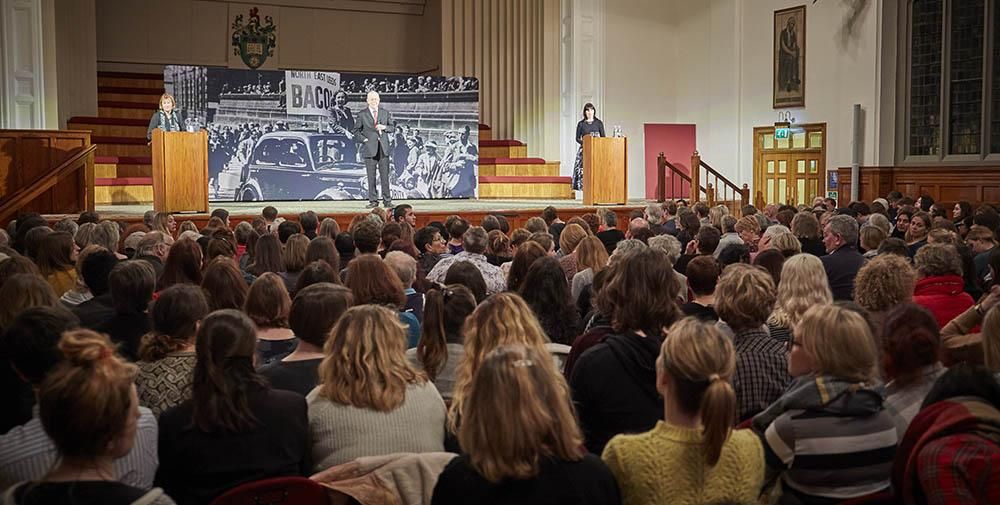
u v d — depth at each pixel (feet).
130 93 54.80
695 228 25.53
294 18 60.80
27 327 8.32
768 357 10.25
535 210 39.88
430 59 61.93
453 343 11.10
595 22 53.98
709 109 55.83
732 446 7.27
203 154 36.01
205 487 8.26
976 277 18.13
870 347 8.10
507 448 6.42
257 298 11.75
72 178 35.60
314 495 7.95
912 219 22.86
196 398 8.29
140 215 35.63
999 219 24.80
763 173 53.31
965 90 46.62
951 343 10.48
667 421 7.42
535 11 54.75
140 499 6.18
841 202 49.14
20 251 21.71
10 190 34.91
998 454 6.51
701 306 12.75
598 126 45.14
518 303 9.29
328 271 14.08
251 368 8.54
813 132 50.70
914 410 8.59
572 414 7.48
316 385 10.11
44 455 7.86
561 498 6.57
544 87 54.29
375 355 9.04
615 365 9.36
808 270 12.28
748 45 53.67
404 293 13.61
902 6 47.83
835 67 49.55
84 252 14.69
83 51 52.29
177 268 15.65
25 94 40.73
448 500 6.68
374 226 19.34
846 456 7.99
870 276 12.34
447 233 25.36
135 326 11.98
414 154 47.85
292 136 45.11
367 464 8.52
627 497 7.18
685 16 56.54
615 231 23.62
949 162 47.03
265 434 8.39
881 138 48.11
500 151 55.16
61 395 6.18
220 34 59.31
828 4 49.65
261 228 24.99
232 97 43.91
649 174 56.03
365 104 46.47
